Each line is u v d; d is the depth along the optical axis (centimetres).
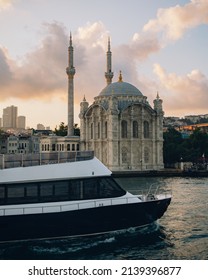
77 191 3338
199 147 14712
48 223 3178
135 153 13188
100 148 13562
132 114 13150
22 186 3183
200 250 3200
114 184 3516
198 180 10112
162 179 10506
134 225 3531
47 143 15225
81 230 3291
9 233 3112
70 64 14475
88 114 14375
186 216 4638
